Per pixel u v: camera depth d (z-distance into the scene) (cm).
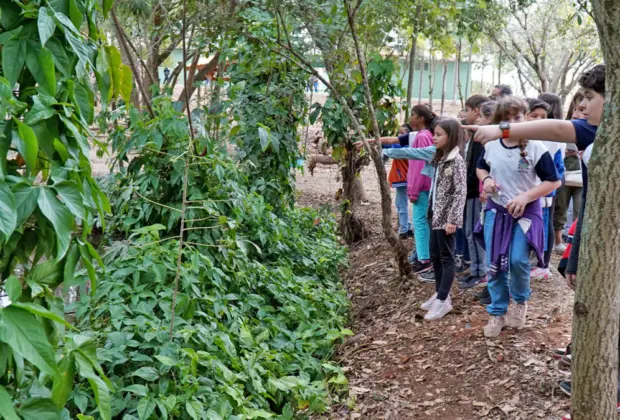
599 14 212
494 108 416
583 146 286
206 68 932
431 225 501
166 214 495
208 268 445
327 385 439
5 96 164
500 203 418
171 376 351
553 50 1586
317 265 654
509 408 362
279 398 405
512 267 423
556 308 475
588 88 280
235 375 374
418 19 617
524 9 1119
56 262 175
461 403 382
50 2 187
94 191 198
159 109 504
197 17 568
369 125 655
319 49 592
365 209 952
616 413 243
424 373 426
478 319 475
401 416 386
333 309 560
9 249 180
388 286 615
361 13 599
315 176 1355
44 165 191
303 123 784
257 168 720
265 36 572
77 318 394
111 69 219
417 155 542
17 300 176
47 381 208
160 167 497
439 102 2469
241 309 475
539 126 286
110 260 429
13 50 177
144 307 385
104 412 188
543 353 408
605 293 230
